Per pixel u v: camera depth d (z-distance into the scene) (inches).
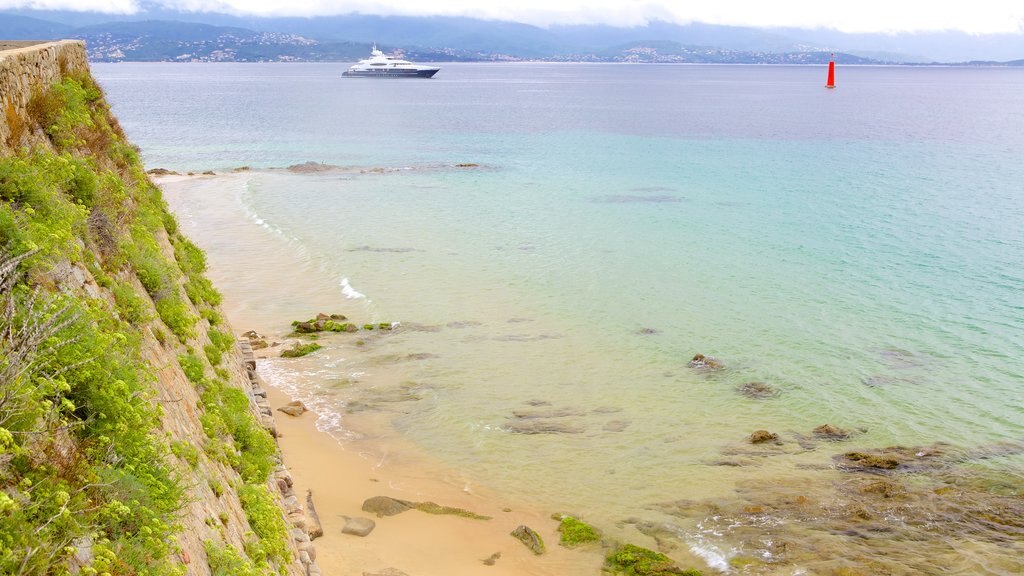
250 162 3978.8
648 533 932.0
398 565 871.7
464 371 1392.7
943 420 1186.0
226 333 903.1
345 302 1759.4
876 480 1020.5
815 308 1712.6
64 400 332.5
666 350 1482.5
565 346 1507.1
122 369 416.2
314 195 3063.5
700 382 1339.8
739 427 1183.6
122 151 852.0
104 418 380.5
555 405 1263.5
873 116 6781.5
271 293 1817.2
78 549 299.7
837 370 1376.7
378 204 2893.7
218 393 677.3
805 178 3440.0
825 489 1005.2
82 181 589.0
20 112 579.8
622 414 1231.5
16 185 482.9
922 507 954.7
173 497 390.6
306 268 2023.9
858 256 2133.4
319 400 1277.1
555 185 3321.9
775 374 1363.2
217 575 413.1
